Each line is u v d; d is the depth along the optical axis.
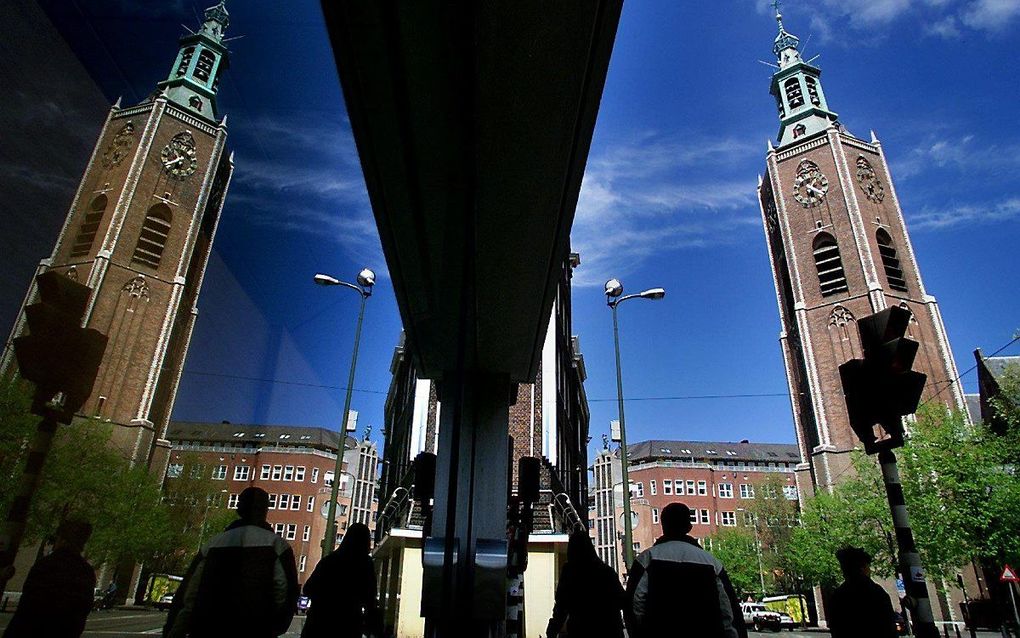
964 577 30.88
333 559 3.50
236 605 1.50
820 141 43.97
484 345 5.37
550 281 4.66
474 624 2.89
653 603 3.04
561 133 3.39
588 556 3.87
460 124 3.08
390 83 2.89
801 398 43.09
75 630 1.06
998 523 21.09
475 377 5.16
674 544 3.17
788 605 39.00
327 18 2.54
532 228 4.09
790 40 50.88
